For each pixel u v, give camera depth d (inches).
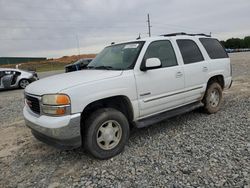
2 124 239.1
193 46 201.3
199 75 195.9
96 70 162.9
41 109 132.0
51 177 127.4
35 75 584.4
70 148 129.8
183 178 115.6
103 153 139.6
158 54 171.0
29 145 174.9
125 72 150.2
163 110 172.6
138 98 153.8
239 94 303.1
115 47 187.6
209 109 214.8
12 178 129.3
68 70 740.7
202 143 154.2
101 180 120.2
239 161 127.1
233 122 191.9
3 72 520.1
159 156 140.6
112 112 141.6
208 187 107.0
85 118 139.8
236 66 713.6
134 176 121.3
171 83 172.7
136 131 185.9
